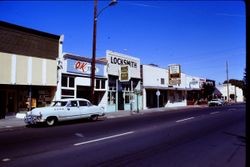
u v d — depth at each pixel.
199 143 10.52
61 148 9.40
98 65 30.11
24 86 22.00
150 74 41.91
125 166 6.99
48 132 13.65
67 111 18.05
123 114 27.66
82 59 27.50
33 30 22.05
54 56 23.95
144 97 39.81
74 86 26.52
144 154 8.47
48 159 7.75
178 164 7.23
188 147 9.69
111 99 32.62
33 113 16.58
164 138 11.73
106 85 31.50
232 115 25.41
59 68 24.22
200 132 13.70
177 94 53.00
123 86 35.09
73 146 9.80
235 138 11.79
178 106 51.69
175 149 9.30
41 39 22.81
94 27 24.03
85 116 19.36
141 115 27.05
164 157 8.06
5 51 19.97
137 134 12.91
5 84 20.20
